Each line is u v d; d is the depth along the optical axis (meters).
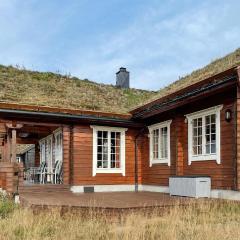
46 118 16.08
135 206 10.65
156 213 10.70
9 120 15.55
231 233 8.20
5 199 13.41
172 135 15.66
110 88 23.84
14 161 15.35
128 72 25.97
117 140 17.94
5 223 9.20
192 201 11.57
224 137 12.70
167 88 19.88
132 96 23.05
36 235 8.24
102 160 17.39
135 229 8.64
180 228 8.83
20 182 15.22
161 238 8.05
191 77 18.36
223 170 12.65
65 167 16.53
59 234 8.49
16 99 17.25
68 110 16.27
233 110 12.32
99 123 17.27
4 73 21.59
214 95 13.30
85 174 16.75
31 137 22.48
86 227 9.10
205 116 13.82
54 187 15.94
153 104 16.36
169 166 15.77
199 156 13.95
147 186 17.53
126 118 17.58
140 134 18.27
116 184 17.41
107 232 8.70
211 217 10.07
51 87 21.02
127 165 17.88
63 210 10.49
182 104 14.23
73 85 22.41
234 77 11.63
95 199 12.69
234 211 10.90
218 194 12.79
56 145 18.81
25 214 9.88
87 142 17.00
